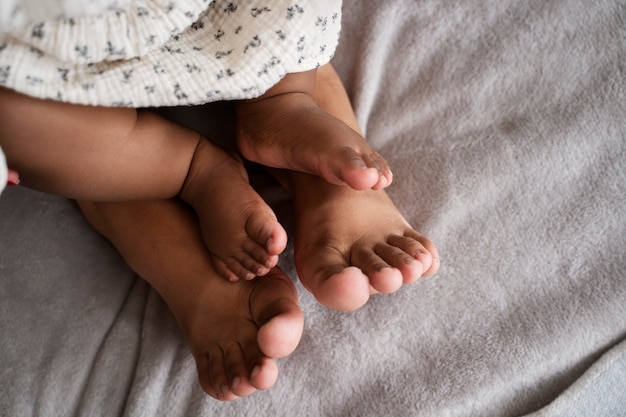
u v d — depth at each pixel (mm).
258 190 842
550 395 694
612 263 745
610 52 827
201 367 659
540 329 710
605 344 713
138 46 563
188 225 726
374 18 881
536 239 765
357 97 881
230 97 633
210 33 635
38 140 558
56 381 721
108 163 607
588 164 797
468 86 859
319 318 738
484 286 743
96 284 798
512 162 807
